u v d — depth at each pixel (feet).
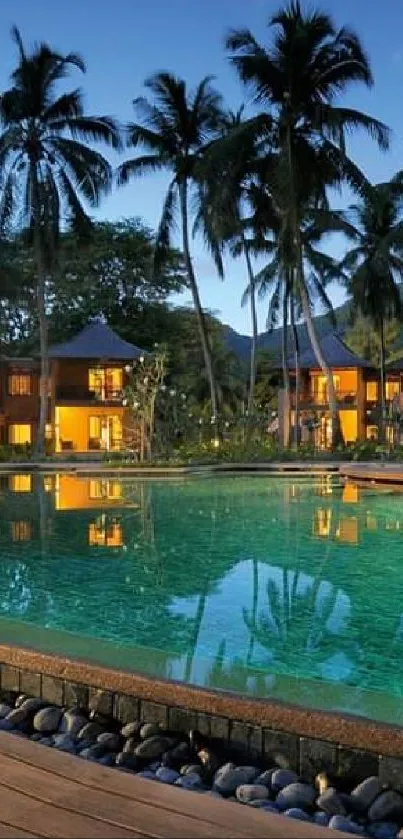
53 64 84.58
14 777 7.52
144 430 67.77
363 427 122.72
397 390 125.70
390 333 140.05
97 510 39.22
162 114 91.86
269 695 10.78
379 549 27.55
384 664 14.55
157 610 18.76
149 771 10.24
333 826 8.48
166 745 10.61
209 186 77.66
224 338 143.23
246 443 73.15
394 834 8.45
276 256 90.68
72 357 115.34
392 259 103.76
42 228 84.28
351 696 10.75
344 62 76.07
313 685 11.32
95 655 12.66
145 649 13.16
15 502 43.11
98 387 119.34
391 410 98.78
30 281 120.06
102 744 10.84
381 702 10.50
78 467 66.23
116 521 35.04
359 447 73.51
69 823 6.56
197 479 58.39
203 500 43.73
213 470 61.93
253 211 87.86
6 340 123.95
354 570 23.76
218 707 10.62
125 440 97.30
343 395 124.16
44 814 6.73
